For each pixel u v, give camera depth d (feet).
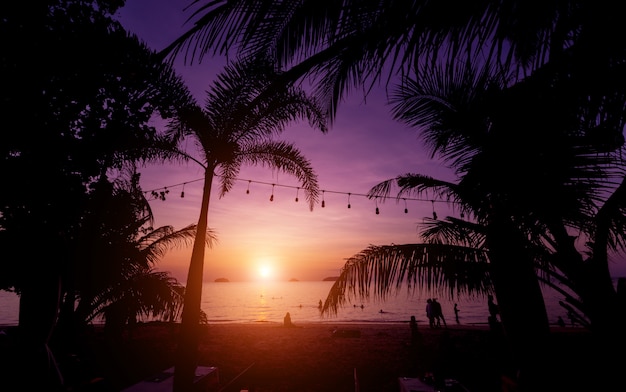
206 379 20.89
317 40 6.55
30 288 5.87
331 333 51.19
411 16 5.47
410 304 224.53
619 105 6.30
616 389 10.02
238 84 19.65
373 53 6.31
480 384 25.48
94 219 20.68
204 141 21.22
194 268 20.10
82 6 10.11
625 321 10.39
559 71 6.44
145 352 32.96
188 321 19.02
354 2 5.93
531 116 8.19
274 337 49.08
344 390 25.62
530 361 11.12
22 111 9.25
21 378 5.49
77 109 10.54
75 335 22.95
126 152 20.27
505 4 5.03
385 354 36.86
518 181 8.90
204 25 6.75
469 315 137.80
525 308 11.28
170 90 18.62
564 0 5.10
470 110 10.64
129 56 11.44
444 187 16.56
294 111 21.24
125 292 25.07
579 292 11.10
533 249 11.55
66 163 10.74
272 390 25.64
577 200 8.52
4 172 9.63
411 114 12.22
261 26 6.81
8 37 8.54
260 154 25.90
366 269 13.69
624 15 5.09
